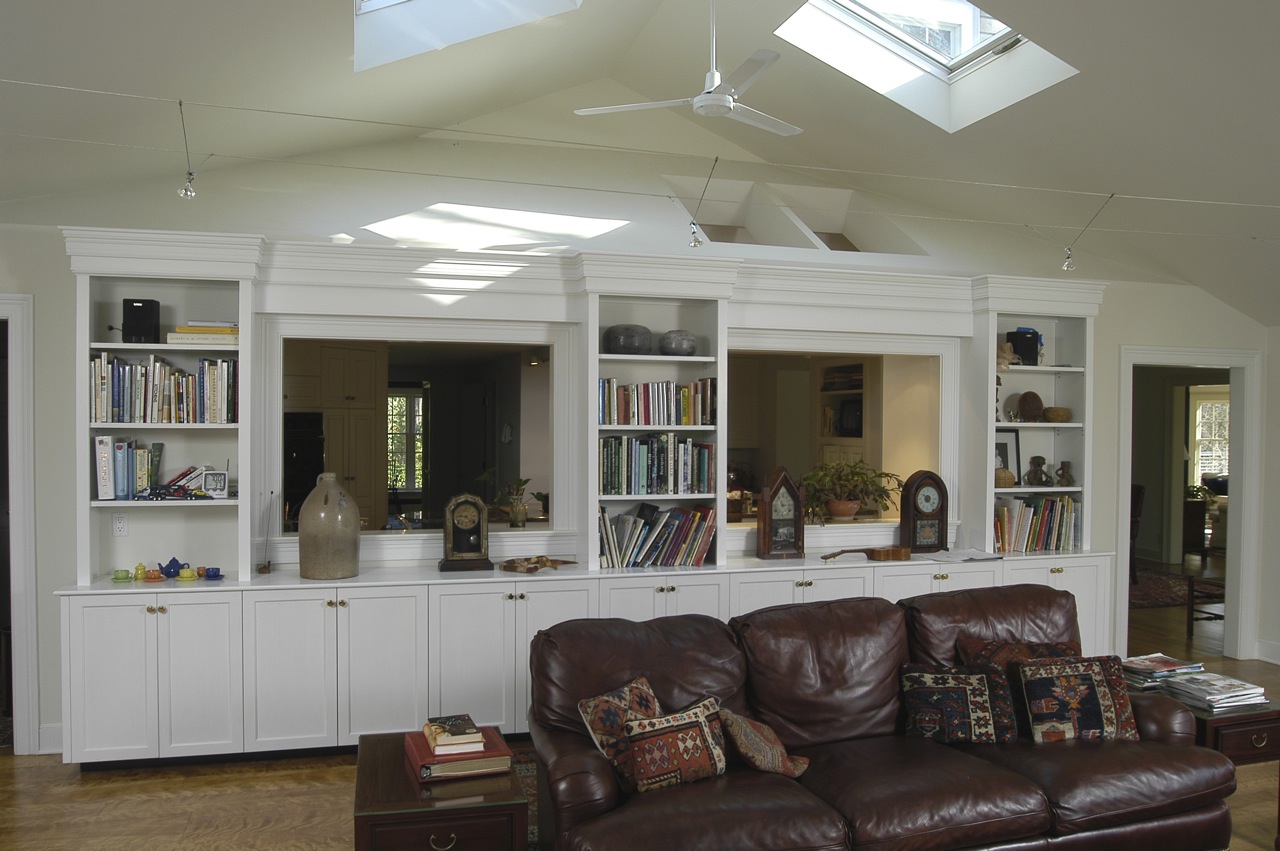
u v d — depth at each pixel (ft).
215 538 16.19
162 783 14.23
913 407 20.33
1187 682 13.19
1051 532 19.51
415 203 17.44
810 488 19.45
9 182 14.35
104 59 10.98
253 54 11.92
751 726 11.24
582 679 11.38
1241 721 12.47
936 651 13.05
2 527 18.43
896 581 17.94
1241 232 18.06
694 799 9.90
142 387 15.06
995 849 10.42
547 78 17.42
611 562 16.80
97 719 14.46
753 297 18.07
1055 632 13.55
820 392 21.81
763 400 22.35
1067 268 19.03
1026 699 12.34
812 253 19.33
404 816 9.41
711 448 17.46
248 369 15.19
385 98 14.94
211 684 14.78
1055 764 11.22
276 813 13.21
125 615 14.52
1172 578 32.89
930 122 17.01
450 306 16.69
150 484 15.42
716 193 20.21
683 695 11.69
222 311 16.03
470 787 10.02
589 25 15.52
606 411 16.99
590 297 16.56
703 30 16.39
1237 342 21.94
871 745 11.80
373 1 13.24
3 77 10.95
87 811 13.25
